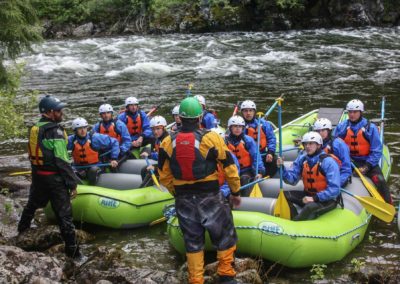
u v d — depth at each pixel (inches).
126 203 243.8
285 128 344.8
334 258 207.0
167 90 533.0
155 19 936.3
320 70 605.3
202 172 164.1
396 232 235.6
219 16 916.6
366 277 190.1
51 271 176.1
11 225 235.1
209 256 213.0
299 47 747.4
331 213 218.2
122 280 177.9
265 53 713.6
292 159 303.6
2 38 285.0
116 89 541.0
